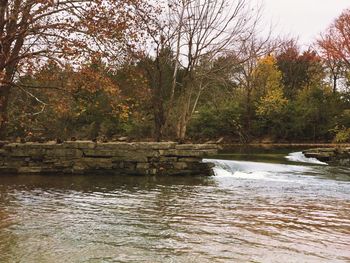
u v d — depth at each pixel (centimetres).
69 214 923
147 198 1148
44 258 612
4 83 1557
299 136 4294
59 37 1523
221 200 1136
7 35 1512
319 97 4472
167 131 2477
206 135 4216
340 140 3753
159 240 725
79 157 1633
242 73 4138
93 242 705
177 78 2798
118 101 1867
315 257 647
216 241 726
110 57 1625
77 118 3319
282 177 1697
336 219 919
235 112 4225
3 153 1647
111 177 1569
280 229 821
